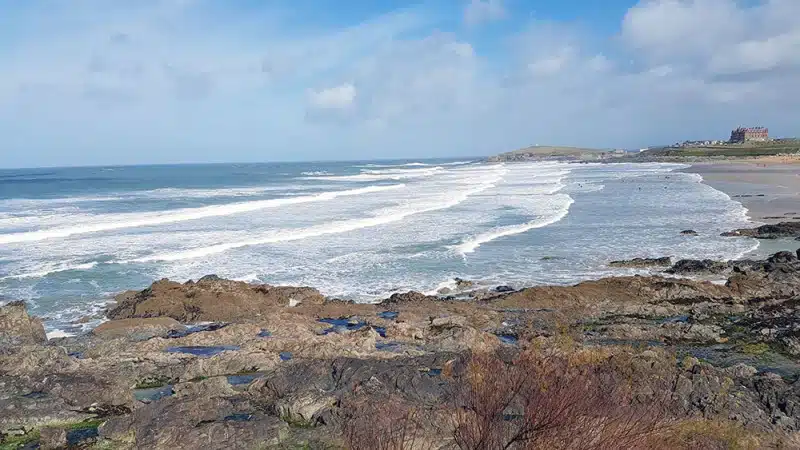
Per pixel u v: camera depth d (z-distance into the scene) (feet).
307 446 32.27
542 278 79.71
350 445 29.60
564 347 43.57
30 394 38.93
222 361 46.93
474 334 53.83
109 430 34.40
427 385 37.78
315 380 40.55
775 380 39.50
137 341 55.26
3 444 33.96
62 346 53.06
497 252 96.73
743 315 60.54
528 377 24.41
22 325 55.93
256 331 57.21
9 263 88.79
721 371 41.88
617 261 86.58
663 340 53.88
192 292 67.26
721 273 78.23
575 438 21.08
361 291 75.15
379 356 48.85
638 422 24.23
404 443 28.81
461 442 24.27
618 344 52.06
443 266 87.40
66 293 73.87
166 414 35.06
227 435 32.91
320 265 88.63
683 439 28.53
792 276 71.31
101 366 47.19
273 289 70.90
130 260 91.09
